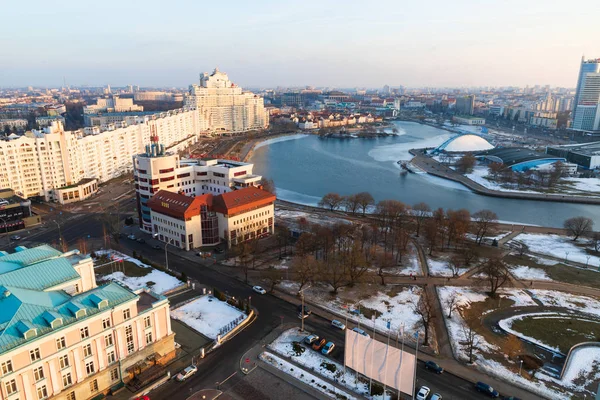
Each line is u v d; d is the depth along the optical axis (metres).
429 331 118.38
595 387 96.00
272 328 118.94
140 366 96.25
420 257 176.62
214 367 100.81
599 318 129.88
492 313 131.88
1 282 86.56
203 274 153.88
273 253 176.00
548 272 164.38
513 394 92.94
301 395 91.81
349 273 146.88
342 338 114.62
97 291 92.31
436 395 90.31
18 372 74.62
